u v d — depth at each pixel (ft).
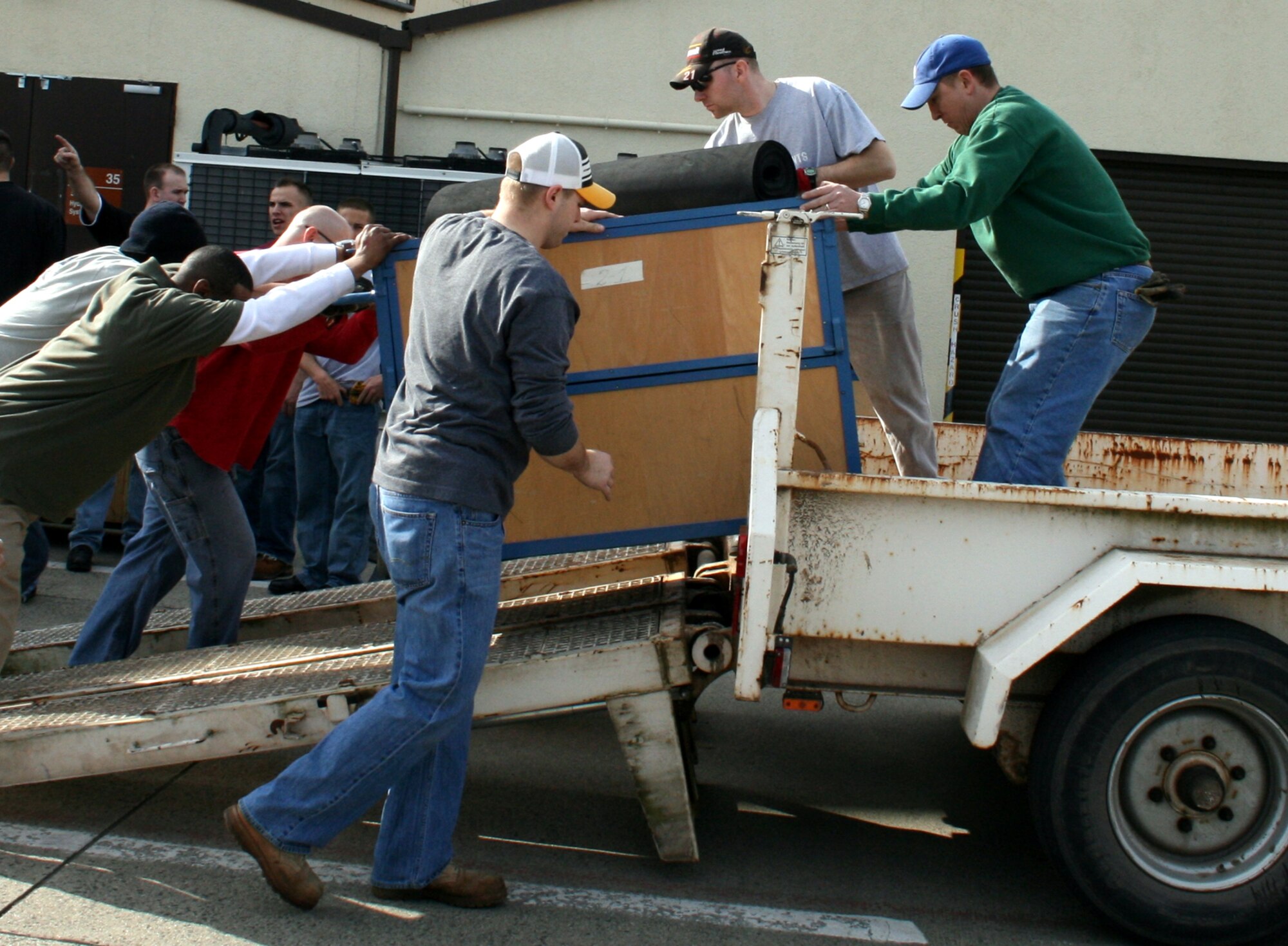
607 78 28.50
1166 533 10.16
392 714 9.68
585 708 10.77
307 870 9.97
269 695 10.93
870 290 14.24
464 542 9.65
